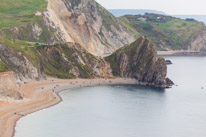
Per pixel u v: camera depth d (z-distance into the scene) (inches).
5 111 6117.1
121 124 6156.5
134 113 6879.9
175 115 6850.4
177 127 6102.4
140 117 6633.9
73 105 7190.0
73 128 5792.3
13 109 6294.3
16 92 6781.5
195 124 6314.0
